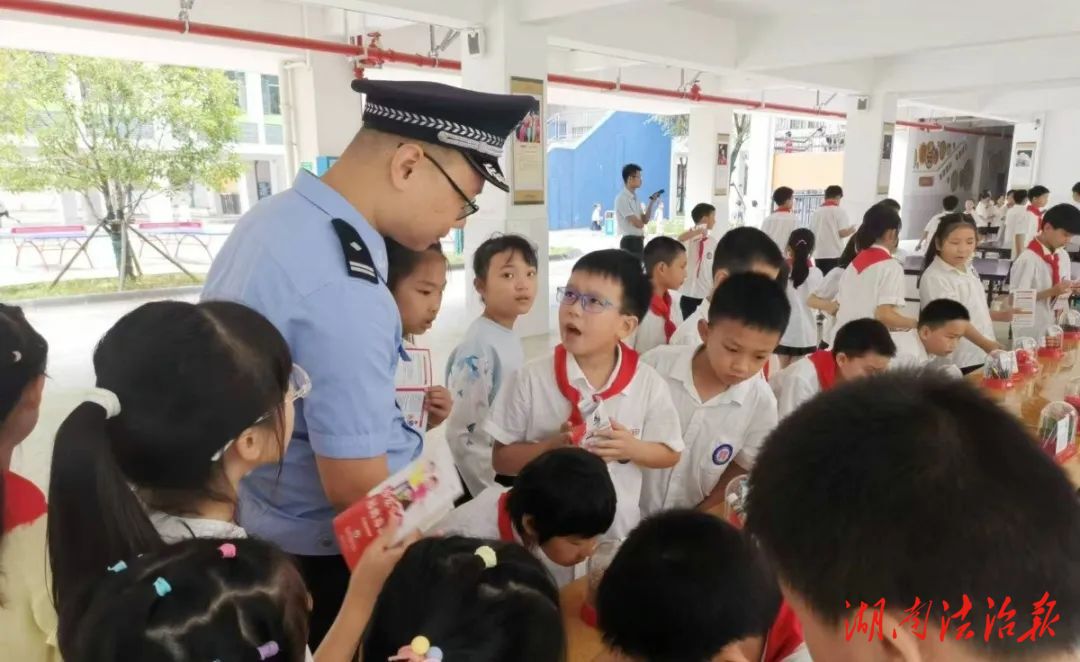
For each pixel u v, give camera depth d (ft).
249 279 3.30
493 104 3.66
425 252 5.02
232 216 41.06
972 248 10.53
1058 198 44.52
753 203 50.55
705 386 5.59
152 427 2.60
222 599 2.22
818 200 53.31
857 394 1.66
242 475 2.93
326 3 15.11
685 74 31.83
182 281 28.12
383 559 2.73
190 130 26.48
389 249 4.92
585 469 3.96
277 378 2.85
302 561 3.63
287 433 3.00
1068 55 25.31
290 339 3.22
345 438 3.20
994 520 1.40
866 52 22.03
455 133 3.59
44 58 23.67
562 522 3.87
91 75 23.88
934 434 1.50
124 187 26.55
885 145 30.17
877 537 1.46
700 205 19.76
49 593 3.15
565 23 18.92
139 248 33.55
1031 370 8.95
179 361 2.62
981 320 10.72
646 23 21.17
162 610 2.16
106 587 2.27
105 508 2.48
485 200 18.01
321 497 3.59
